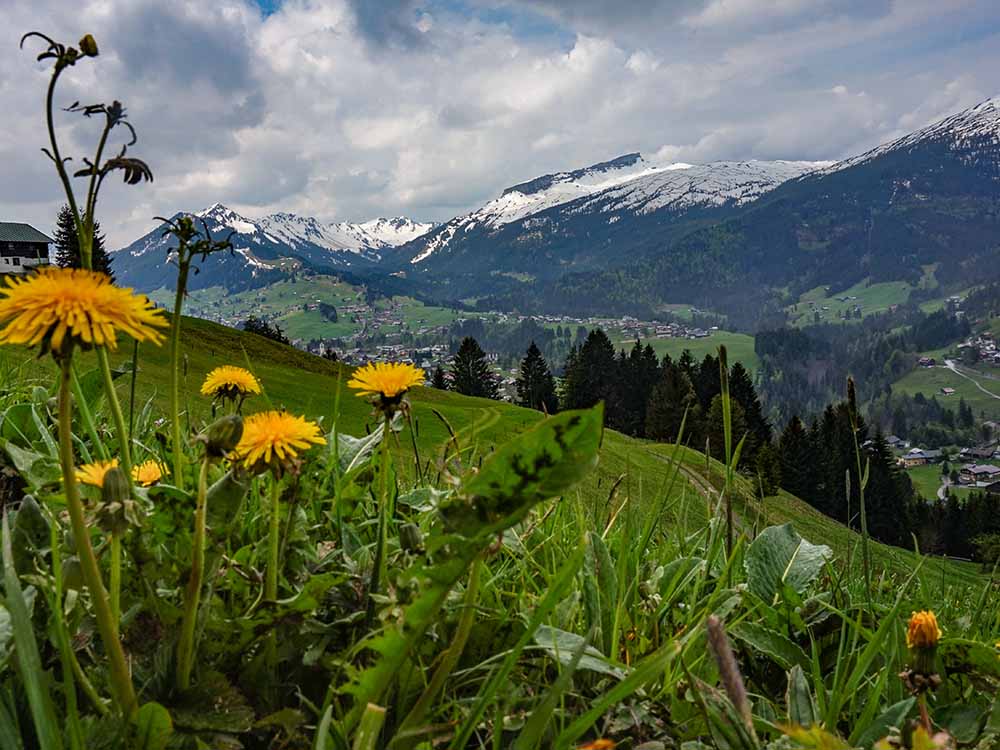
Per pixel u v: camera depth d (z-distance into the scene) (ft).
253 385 7.06
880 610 6.82
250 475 4.43
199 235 4.60
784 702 5.79
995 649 5.39
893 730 4.22
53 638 3.94
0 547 4.40
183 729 3.74
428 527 6.60
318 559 5.73
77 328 2.93
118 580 3.82
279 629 4.69
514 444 3.41
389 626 3.78
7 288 3.10
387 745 4.11
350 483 7.25
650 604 6.33
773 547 7.21
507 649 5.20
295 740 4.10
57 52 3.66
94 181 3.78
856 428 6.16
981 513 212.23
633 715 4.69
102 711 3.67
